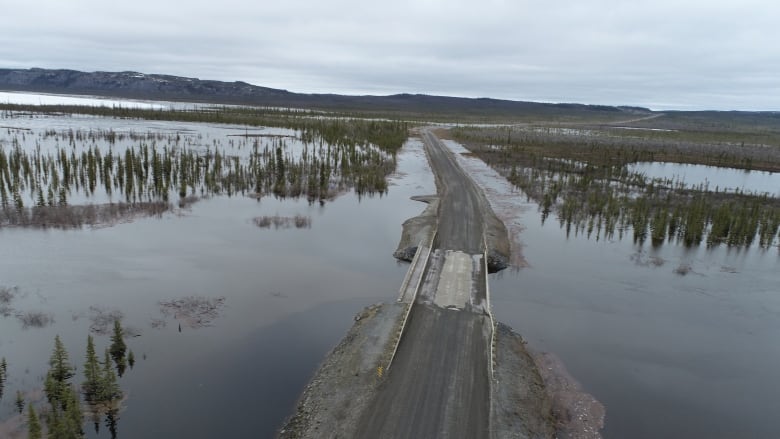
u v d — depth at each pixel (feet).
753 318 139.23
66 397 82.74
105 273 143.84
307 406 86.79
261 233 191.21
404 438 79.00
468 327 115.96
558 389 99.45
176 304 125.80
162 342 108.06
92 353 88.22
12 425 79.92
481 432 81.61
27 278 137.49
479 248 174.50
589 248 192.65
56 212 199.82
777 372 112.27
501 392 92.84
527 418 87.35
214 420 84.43
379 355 101.40
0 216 190.90
